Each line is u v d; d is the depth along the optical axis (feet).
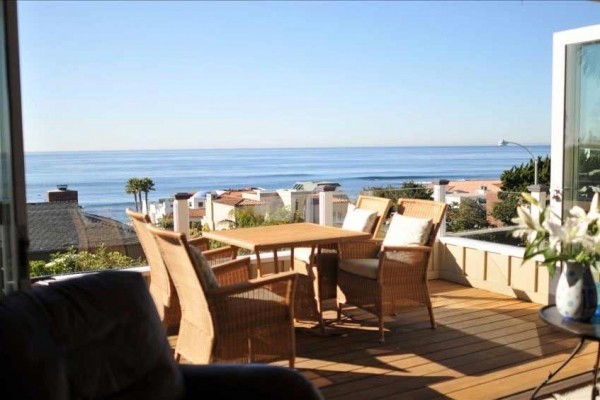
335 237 13.21
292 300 10.73
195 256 9.97
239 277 12.69
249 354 10.36
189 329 10.82
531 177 22.06
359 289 13.93
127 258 15.72
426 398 10.16
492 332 13.84
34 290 5.90
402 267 13.58
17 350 5.09
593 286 8.30
